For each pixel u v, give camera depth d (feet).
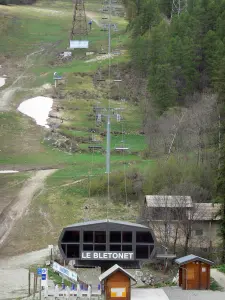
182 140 250.57
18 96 353.51
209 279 132.36
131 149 279.49
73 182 245.65
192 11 368.27
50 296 127.54
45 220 217.36
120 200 230.89
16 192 238.89
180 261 131.85
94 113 326.03
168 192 203.41
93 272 167.22
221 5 348.79
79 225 133.69
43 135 299.99
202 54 327.06
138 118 319.47
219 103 230.48
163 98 294.25
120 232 133.49
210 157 228.63
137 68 364.99
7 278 159.84
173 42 313.94
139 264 138.51
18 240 201.36
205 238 193.77
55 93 354.74
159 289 132.87
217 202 176.76
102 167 258.78
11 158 273.54
